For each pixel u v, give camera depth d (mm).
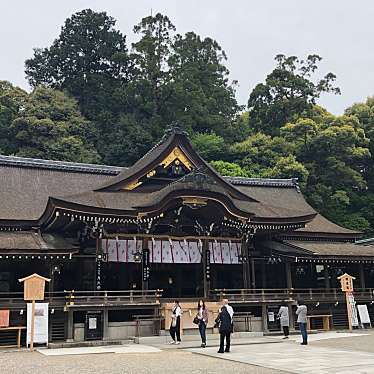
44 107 69438
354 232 37406
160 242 28234
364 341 21922
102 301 24391
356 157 62812
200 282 31828
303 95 76000
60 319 24125
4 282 27453
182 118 72438
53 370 13141
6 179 33406
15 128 66188
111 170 38375
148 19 79500
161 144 31734
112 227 27828
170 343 22312
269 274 34531
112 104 76562
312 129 63125
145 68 76875
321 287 35500
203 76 82062
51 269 25016
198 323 20656
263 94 77250
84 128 70875
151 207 26281
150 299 25578
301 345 20484
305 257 30703
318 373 12062
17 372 12883
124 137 69688
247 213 28453
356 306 31359
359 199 63344
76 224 27328
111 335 24391
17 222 28484
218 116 77188
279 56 78250
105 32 85938
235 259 29953
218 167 61438
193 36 84625
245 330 27266
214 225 29516
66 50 83875
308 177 61406
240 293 30328
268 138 67750
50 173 35844
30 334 20750
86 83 79875
